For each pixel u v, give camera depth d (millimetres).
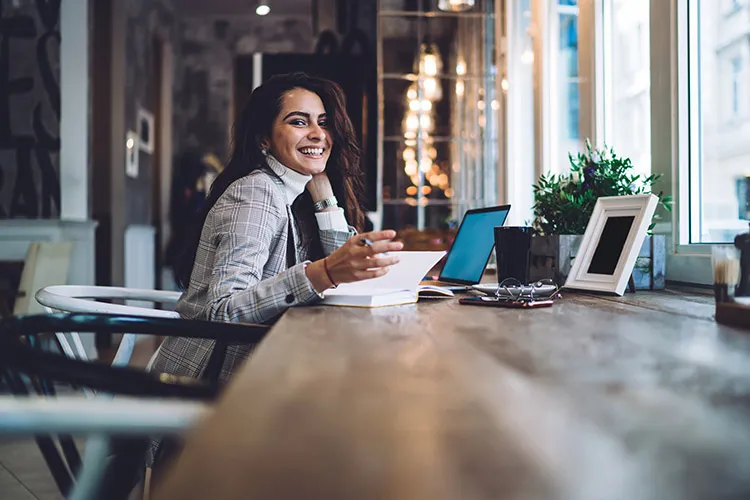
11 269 4738
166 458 1200
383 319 1129
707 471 372
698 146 1829
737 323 1015
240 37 9773
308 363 712
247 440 438
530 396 561
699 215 1839
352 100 5715
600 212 1714
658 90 1968
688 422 479
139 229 6953
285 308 1363
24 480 2666
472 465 386
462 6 5410
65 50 5492
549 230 1974
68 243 4859
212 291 1417
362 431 457
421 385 603
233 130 1848
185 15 9688
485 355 761
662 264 1738
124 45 6293
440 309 1308
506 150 3986
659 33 1953
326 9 5977
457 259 2105
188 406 578
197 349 1445
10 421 550
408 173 5430
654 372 661
